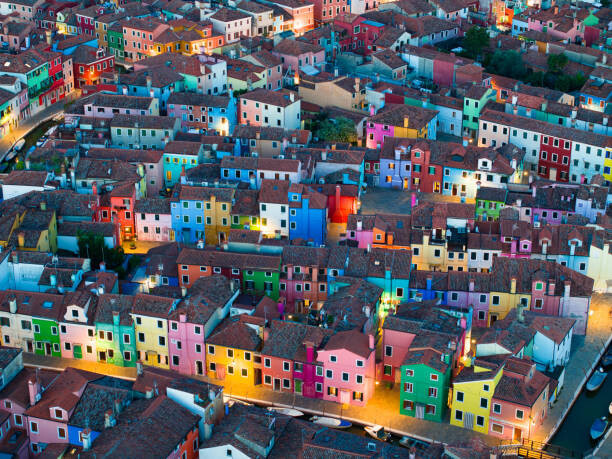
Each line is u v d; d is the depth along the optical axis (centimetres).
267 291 19962
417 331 17588
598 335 19462
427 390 16900
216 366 18088
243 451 15238
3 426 16162
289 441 15712
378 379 18138
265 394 17750
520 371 16662
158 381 16525
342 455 15025
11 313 18575
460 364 17938
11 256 19425
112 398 16225
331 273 19788
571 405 17700
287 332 17800
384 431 16812
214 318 18300
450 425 16962
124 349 18425
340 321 18062
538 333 17862
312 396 17650
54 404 16088
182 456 15738
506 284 19450
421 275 19675
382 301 19662
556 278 19425
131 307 18375
